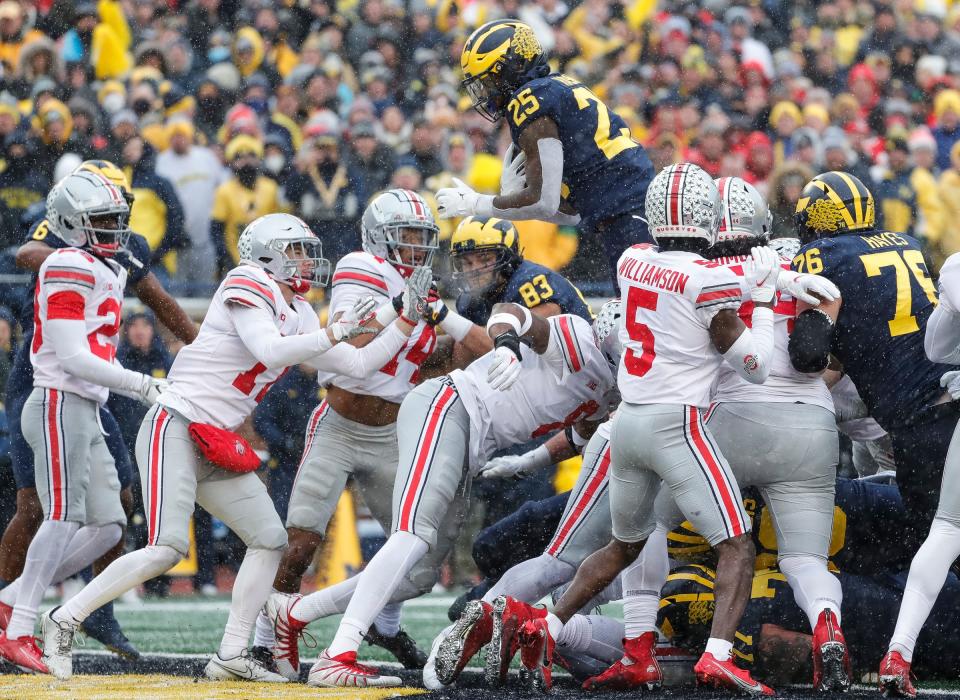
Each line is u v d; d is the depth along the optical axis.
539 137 19.17
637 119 39.84
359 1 40.91
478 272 19.19
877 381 16.97
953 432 16.44
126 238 19.28
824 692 15.91
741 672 15.32
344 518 31.00
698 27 43.03
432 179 34.19
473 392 17.58
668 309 15.49
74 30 40.59
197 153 34.34
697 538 17.56
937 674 17.59
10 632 18.23
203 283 33.03
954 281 15.81
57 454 18.66
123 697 15.26
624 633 17.27
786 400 16.39
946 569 15.96
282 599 17.81
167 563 17.11
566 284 19.16
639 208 19.39
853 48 44.22
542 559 17.83
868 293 16.88
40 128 34.25
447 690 16.08
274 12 40.41
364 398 18.66
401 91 39.91
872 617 17.22
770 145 38.59
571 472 28.72
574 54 42.50
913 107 42.97
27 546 20.17
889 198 37.22
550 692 15.75
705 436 15.62
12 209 33.41
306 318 18.33
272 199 34.12
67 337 18.12
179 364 17.53
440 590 30.69
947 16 45.72
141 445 17.36
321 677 16.45
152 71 38.34
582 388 17.78
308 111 37.53
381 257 18.62
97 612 20.19
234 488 17.47
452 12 42.16
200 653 21.55
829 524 16.50
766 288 15.65
